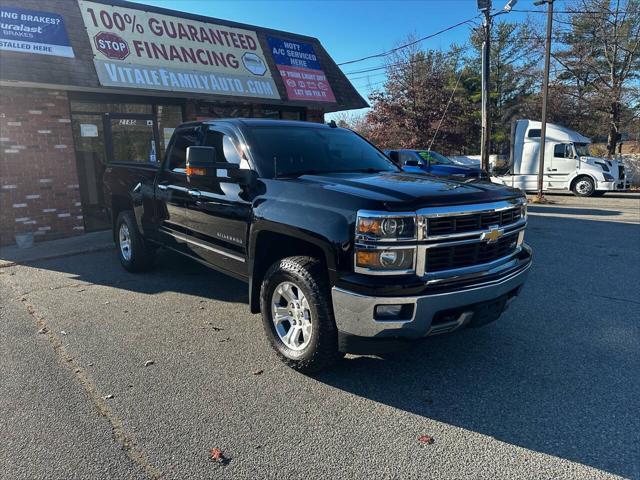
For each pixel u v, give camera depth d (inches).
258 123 187.2
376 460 107.3
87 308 208.4
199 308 207.9
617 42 1021.8
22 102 341.7
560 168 765.9
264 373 148.4
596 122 1238.3
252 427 119.9
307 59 509.0
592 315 197.6
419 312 123.0
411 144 1125.7
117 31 372.2
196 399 132.9
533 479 100.7
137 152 422.6
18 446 112.0
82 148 393.7
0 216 340.8
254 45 462.9
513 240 151.6
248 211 161.0
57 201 363.9
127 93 386.0
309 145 185.8
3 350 165.2
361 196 129.7
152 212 231.6
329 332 136.1
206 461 106.8
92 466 105.0
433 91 1132.5
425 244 124.3
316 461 107.0
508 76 1470.2
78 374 147.7
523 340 172.7
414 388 139.1
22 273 269.7
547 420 122.0
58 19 343.3
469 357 159.2
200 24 426.6
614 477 100.9
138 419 123.3
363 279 123.0
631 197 741.3
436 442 113.7
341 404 130.6
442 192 133.6
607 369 149.6
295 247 151.6
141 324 189.2
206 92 409.7
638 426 118.7
